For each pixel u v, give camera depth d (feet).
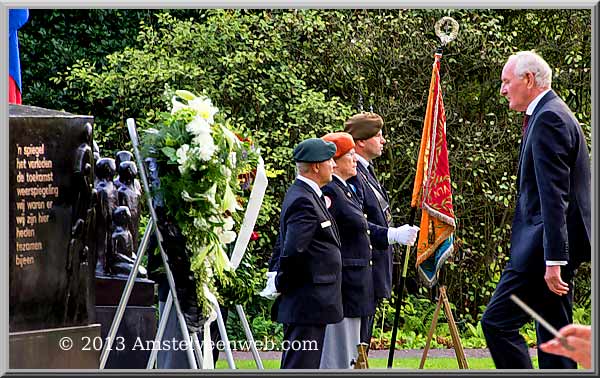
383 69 74.18
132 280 36.24
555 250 36.78
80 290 34.68
